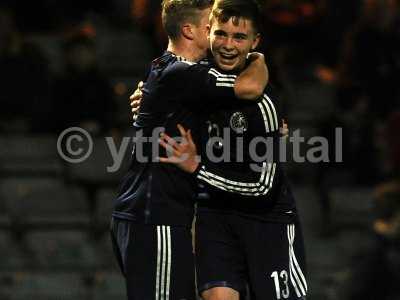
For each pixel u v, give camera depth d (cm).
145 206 1212
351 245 2478
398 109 2759
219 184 1206
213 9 1181
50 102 2648
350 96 2798
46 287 2364
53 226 2512
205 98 1192
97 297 2353
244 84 1173
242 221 1231
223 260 1229
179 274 1210
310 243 2497
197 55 1234
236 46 1170
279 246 1235
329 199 2573
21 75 2742
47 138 2681
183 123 1212
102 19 3244
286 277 1234
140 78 2958
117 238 1242
